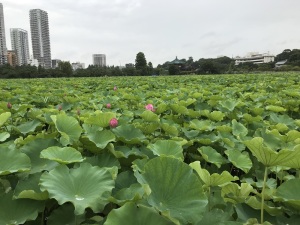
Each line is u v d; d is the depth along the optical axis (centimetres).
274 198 185
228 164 329
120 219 136
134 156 265
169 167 165
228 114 526
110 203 183
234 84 1184
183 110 480
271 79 1552
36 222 175
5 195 172
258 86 1065
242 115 489
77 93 905
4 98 751
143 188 154
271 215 184
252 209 189
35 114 418
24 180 185
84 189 175
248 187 206
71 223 171
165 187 161
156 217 138
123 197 175
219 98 646
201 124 407
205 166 311
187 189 157
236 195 211
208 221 165
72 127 285
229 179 194
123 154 257
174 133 360
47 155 206
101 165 245
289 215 186
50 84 1453
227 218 175
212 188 229
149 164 167
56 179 174
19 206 168
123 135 315
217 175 191
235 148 331
